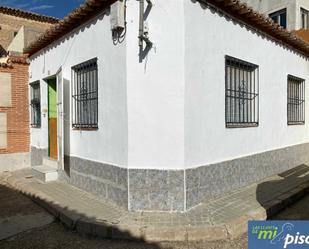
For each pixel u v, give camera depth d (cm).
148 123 453
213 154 510
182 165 449
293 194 536
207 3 486
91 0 495
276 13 1363
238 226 402
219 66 521
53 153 762
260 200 500
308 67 880
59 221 457
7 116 833
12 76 844
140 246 372
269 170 680
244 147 594
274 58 695
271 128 688
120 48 471
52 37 687
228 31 541
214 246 369
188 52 450
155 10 445
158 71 446
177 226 394
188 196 458
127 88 458
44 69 759
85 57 573
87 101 580
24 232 419
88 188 568
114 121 492
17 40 1020
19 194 614
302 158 849
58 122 636
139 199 458
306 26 1329
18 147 855
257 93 630
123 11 457
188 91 453
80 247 372
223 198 513
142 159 457
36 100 835
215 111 514
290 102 805
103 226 397
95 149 546
